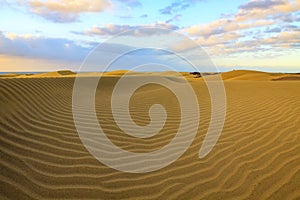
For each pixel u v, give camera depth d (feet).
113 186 9.77
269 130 15.60
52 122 15.85
